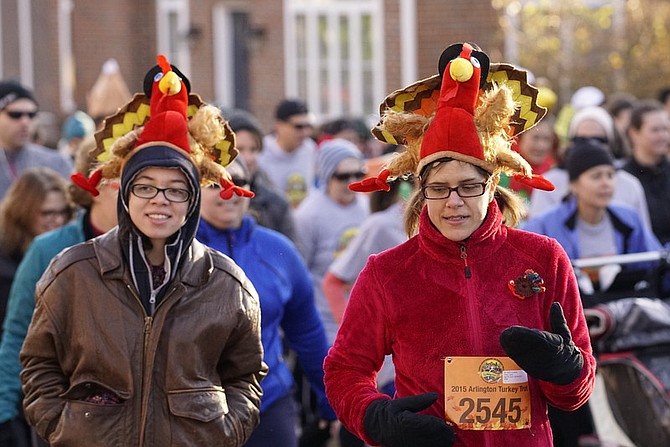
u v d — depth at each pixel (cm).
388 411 526
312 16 2736
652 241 969
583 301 866
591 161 934
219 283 580
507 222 581
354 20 2683
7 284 879
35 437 732
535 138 1297
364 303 562
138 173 557
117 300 566
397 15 2619
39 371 576
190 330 567
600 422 843
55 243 743
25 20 2848
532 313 546
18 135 1227
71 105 2902
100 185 644
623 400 827
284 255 756
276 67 2769
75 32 2898
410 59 2606
